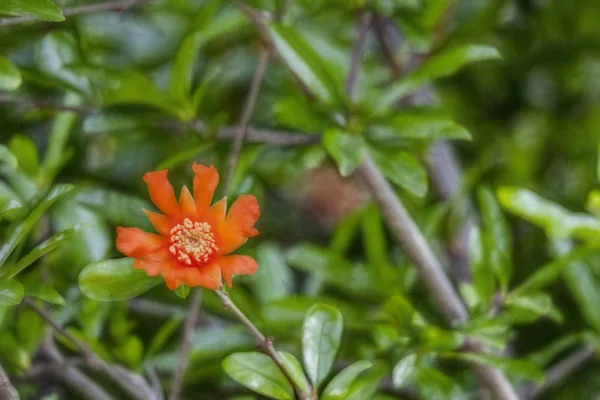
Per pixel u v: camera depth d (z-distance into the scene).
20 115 0.97
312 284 0.95
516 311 0.86
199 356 0.88
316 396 0.80
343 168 0.83
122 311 0.87
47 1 0.80
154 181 0.78
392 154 0.85
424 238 0.90
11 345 0.85
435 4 0.91
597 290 0.91
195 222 0.78
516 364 0.83
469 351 0.86
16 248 0.82
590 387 0.98
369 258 0.91
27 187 0.90
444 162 0.98
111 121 0.86
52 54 0.88
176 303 0.91
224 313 0.89
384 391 0.90
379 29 0.95
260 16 0.86
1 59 0.80
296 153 0.89
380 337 0.86
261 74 0.87
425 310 0.94
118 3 0.85
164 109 0.87
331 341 0.81
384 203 0.87
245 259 0.78
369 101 0.86
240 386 0.91
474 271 0.86
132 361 0.85
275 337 0.89
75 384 0.89
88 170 0.99
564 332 0.98
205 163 0.96
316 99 0.88
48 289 0.79
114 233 0.94
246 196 0.78
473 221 0.98
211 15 0.95
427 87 0.99
